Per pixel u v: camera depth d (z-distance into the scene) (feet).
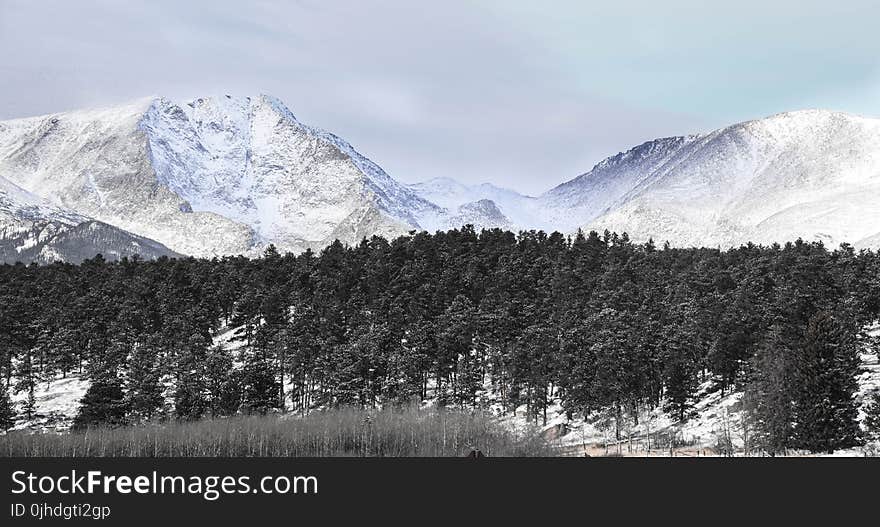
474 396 602.85
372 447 504.84
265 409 579.48
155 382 606.96
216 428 515.50
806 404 417.90
